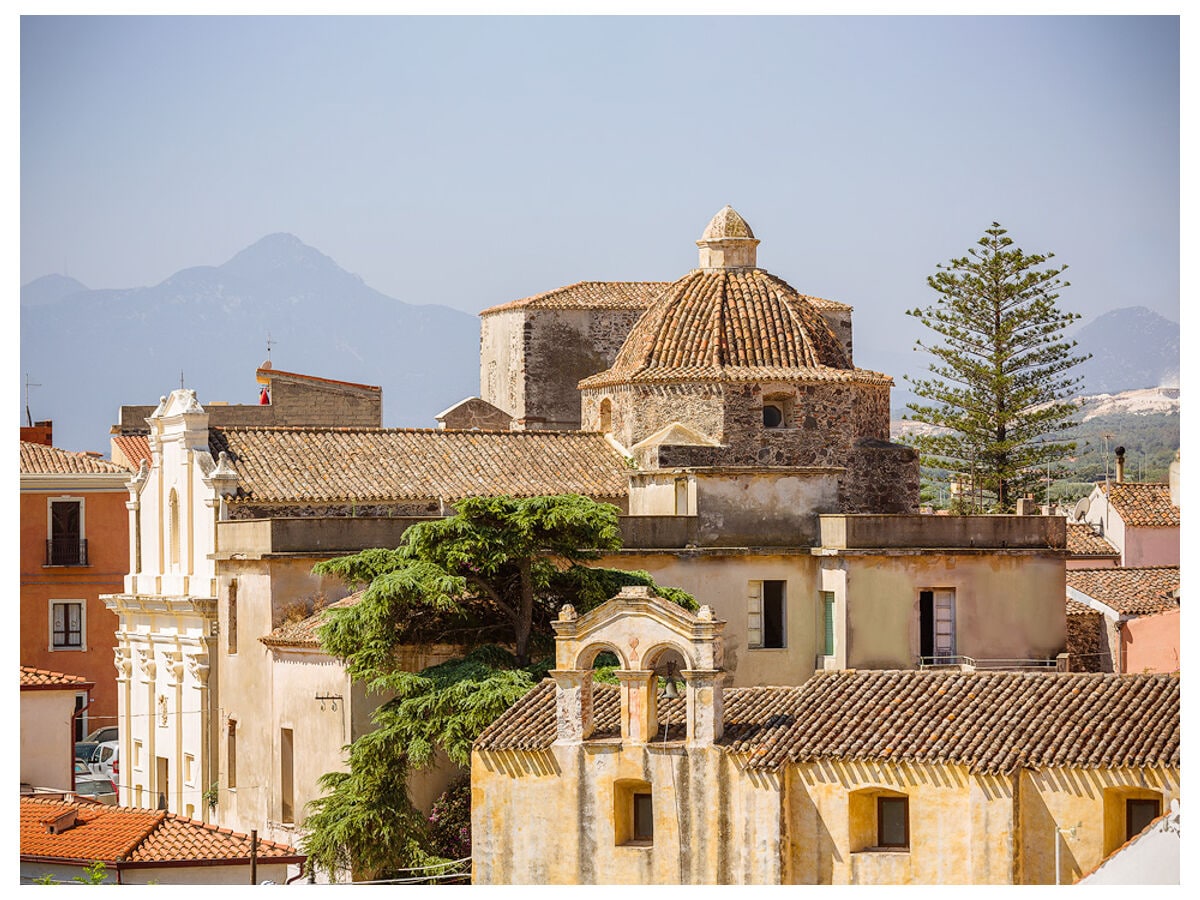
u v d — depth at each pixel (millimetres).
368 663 92688
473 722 87375
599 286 145000
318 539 103562
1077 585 128000
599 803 77625
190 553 115438
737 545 109562
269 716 102625
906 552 109438
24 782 106625
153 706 119875
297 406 157875
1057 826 70875
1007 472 155125
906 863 72625
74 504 152750
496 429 130250
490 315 145750
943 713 75312
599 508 97062
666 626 77125
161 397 120812
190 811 113562
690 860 76125
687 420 115812
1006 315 155500
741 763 75250
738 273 122688
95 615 152375
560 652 78812
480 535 94500
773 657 109438
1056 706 74562
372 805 88438
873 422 118562
